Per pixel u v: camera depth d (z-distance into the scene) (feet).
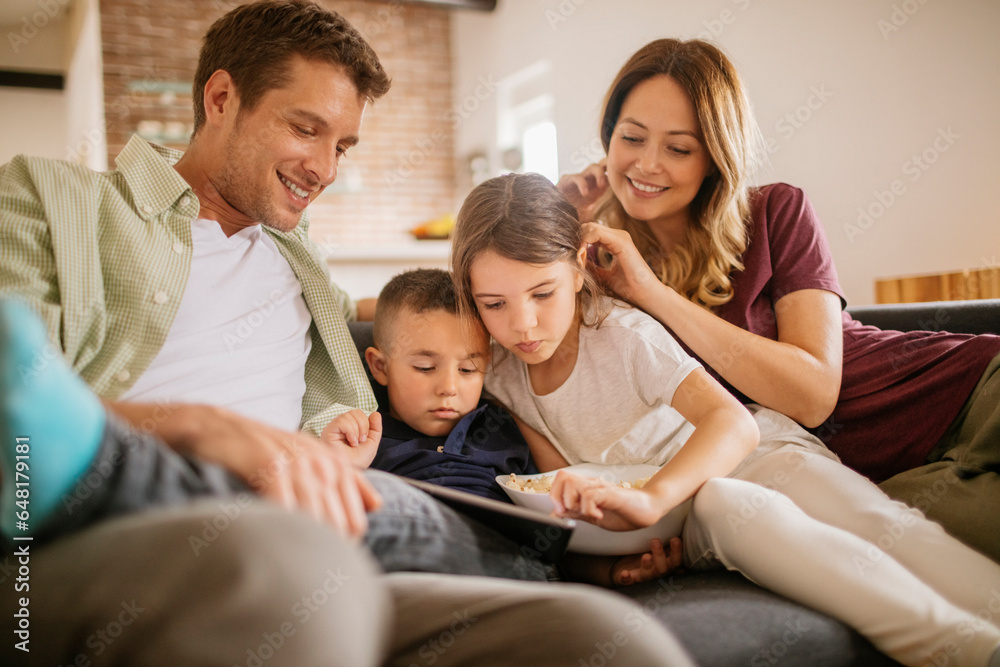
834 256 9.31
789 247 4.26
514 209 3.48
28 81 18.67
